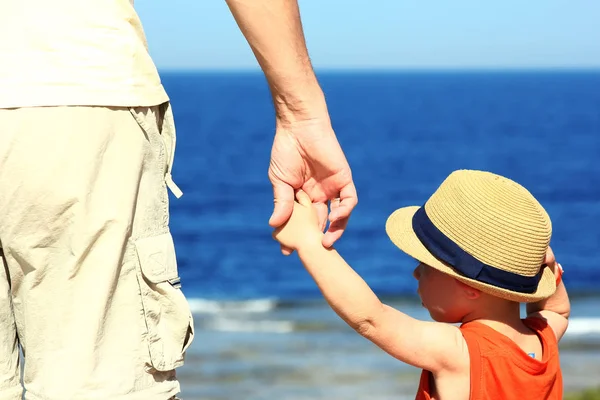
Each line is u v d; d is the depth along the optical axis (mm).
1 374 1979
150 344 1939
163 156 2014
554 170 55406
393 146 70438
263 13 2062
